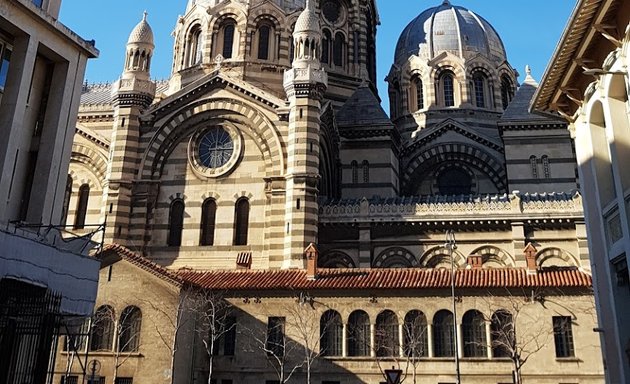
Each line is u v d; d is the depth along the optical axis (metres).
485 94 62.38
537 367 32.91
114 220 45.44
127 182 46.47
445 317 34.75
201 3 59.97
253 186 46.00
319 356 34.78
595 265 23.81
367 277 36.69
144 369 33.81
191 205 46.31
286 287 35.88
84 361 34.53
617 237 22.17
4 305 21.00
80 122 58.91
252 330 35.66
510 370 33.22
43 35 25.97
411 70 63.66
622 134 21.61
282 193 44.88
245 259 41.88
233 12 57.53
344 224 45.69
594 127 24.47
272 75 55.69
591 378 32.38
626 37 20.00
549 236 43.66
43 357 20.77
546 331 33.31
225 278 38.03
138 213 46.19
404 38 67.06
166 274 35.41
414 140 57.81
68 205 53.38
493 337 33.91
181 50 60.28
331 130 51.69
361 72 61.84
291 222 43.22
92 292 25.16
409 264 44.81
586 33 21.97
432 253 44.81
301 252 42.44
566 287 33.62
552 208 43.94
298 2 59.06
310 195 43.84
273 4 57.44
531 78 57.16
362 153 54.50
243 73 55.28
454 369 33.66
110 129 58.44
